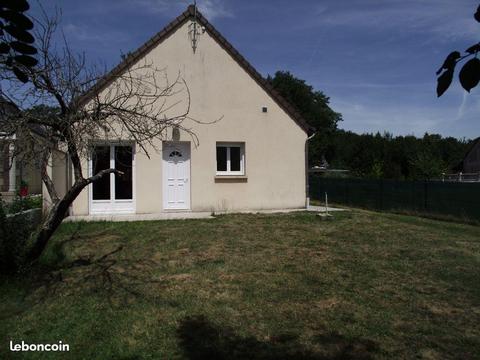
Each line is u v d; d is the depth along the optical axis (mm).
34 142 6059
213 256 7625
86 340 4316
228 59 13492
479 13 1797
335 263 7301
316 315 4965
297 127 14289
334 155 59656
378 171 41312
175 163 13219
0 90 5277
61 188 11555
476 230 12211
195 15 13016
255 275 6500
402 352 4109
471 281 6430
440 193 15258
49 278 6266
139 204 12711
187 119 13109
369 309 5180
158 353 4023
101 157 12375
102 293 5660
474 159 55656
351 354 4051
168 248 8188
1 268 6105
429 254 8133
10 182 13648
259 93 13844
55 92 5754
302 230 10289
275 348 4141
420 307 5289
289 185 14242
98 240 8836
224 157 13859
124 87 11211
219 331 4500
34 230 7277
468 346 4262
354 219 12281
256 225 10805
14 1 2084
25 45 2328
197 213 12906
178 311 5039
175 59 12961
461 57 1847
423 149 45500
